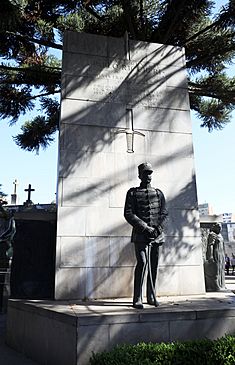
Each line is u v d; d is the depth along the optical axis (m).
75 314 4.71
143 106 8.27
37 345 5.58
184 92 8.70
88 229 7.20
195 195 8.04
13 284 7.23
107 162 7.67
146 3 11.34
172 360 3.83
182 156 8.21
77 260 6.97
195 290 7.42
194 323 5.00
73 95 7.85
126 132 7.96
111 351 4.10
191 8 10.66
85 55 8.17
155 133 8.18
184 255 7.55
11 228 11.40
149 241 5.58
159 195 5.94
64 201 7.21
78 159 7.51
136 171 7.81
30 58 12.27
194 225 7.83
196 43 12.03
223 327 5.12
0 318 10.24
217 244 8.34
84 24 12.13
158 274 7.26
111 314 4.70
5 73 12.60
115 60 8.37
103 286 6.97
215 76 12.96
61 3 10.81
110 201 7.47
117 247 7.26
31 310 5.96
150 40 11.51
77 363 4.33
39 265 7.41
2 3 8.01
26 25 10.95
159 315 4.87
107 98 8.05
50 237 7.62
